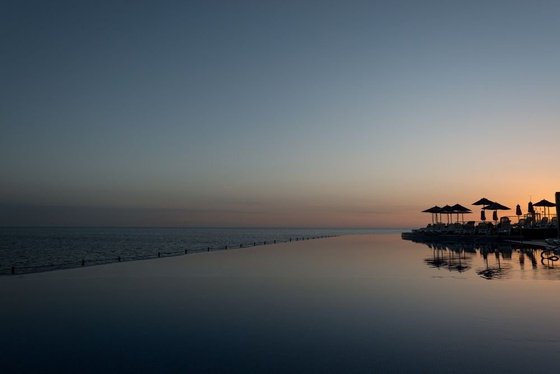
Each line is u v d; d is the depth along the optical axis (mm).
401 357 6051
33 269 18516
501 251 25766
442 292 11250
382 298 10523
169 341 6957
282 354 6254
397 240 50562
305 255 25719
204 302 10227
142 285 13180
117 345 6762
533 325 7695
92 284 13492
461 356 6062
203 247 52844
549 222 34312
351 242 45688
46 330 7695
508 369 5527
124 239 90688
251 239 86188
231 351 6414
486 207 38219
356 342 6809
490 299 10156
